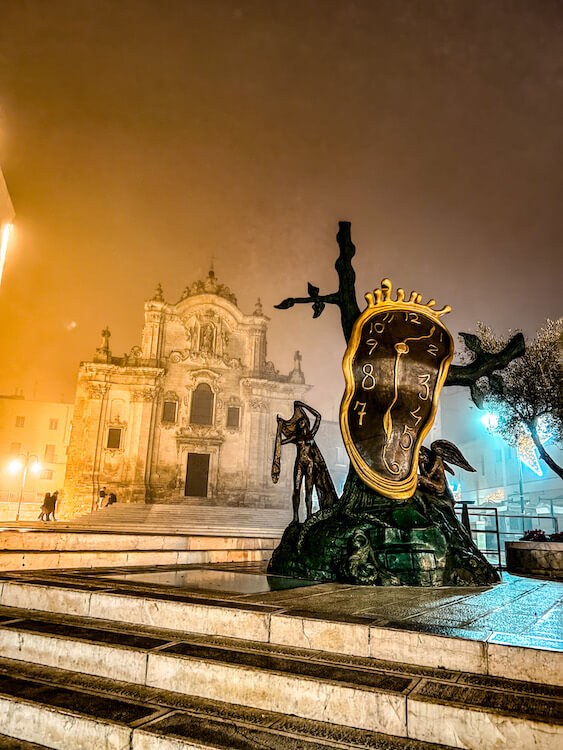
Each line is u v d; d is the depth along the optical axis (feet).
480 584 25.93
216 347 149.18
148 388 138.31
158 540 38.29
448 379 30.50
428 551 25.32
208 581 22.54
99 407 136.26
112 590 18.20
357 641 13.14
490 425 54.85
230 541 42.47
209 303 151.43
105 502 126.21
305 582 23.79
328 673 11.56
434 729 9.80
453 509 30.53
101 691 12.18
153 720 10.52
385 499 27.61
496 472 134.21
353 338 29.14
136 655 12.92
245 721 10.61
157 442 138.21
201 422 143.23
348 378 28.91
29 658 14.52
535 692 10.53
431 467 30.53
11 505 131.95
